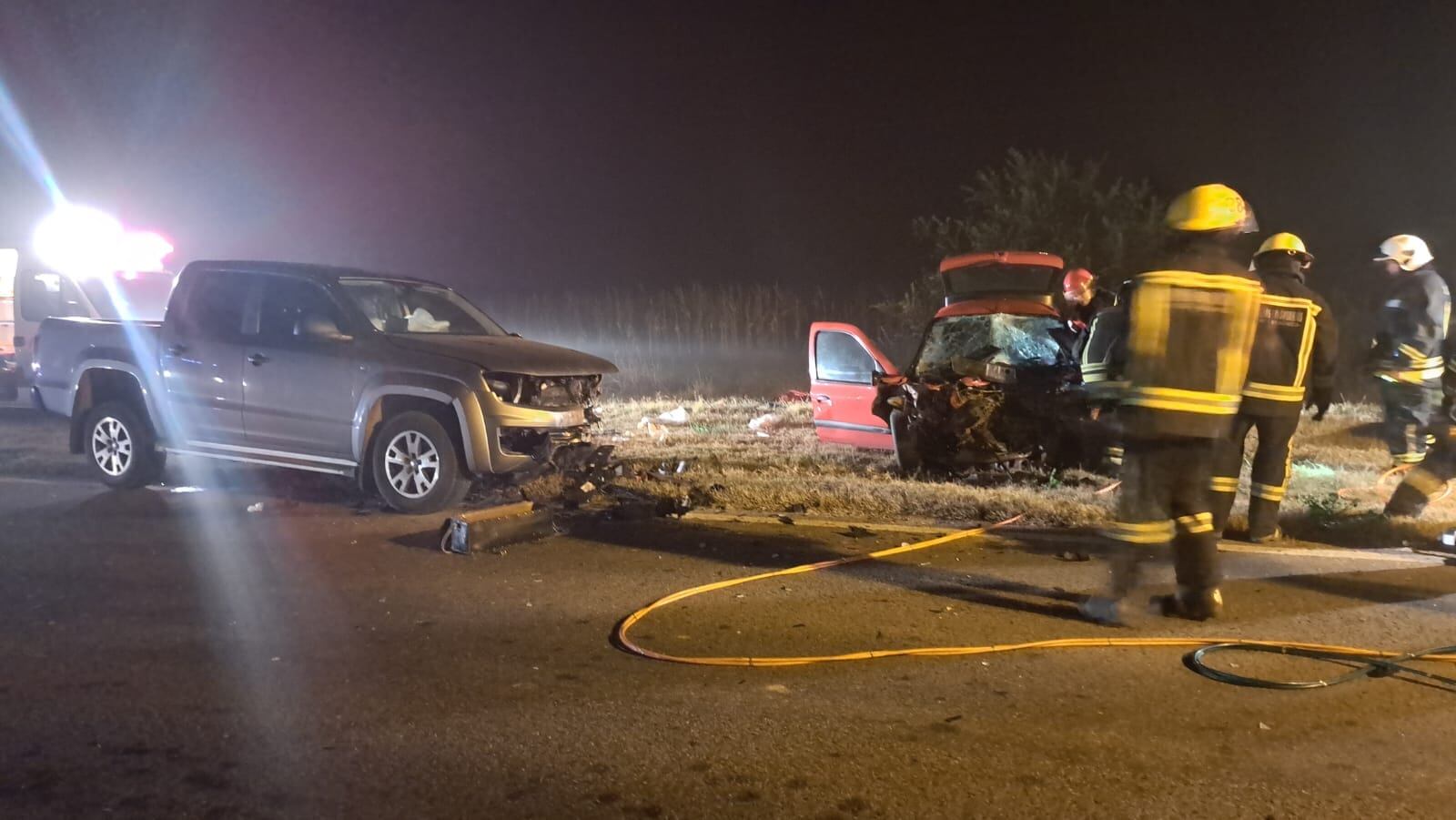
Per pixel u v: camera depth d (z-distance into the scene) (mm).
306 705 4746
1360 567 6930
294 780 4039
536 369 8562
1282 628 5758
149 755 4242
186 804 3854
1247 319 5574
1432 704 4730
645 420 14109
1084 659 5320
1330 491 9148
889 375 10375
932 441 9961
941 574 6824
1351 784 3986
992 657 5348
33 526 8227
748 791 3951
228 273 9484
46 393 10109
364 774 4094
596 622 5930
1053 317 10578
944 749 4293
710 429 13617
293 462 9109
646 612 6043
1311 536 7691
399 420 8609
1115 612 5824
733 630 5773
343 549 7551
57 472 10656
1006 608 6141
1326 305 7273
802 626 5832
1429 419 8969
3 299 16500
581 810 3818
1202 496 5773
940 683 5012
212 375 9250
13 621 5891
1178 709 4688
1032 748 4297
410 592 6500
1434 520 7938
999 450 9867
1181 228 5621
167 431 9516
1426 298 8898
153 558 7262
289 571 6965
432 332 9289
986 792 3936
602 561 7219
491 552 7453
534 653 5418
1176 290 5508
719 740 4383
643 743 4359
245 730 4484
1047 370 10242
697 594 6426
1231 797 3887
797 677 5090
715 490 9117
